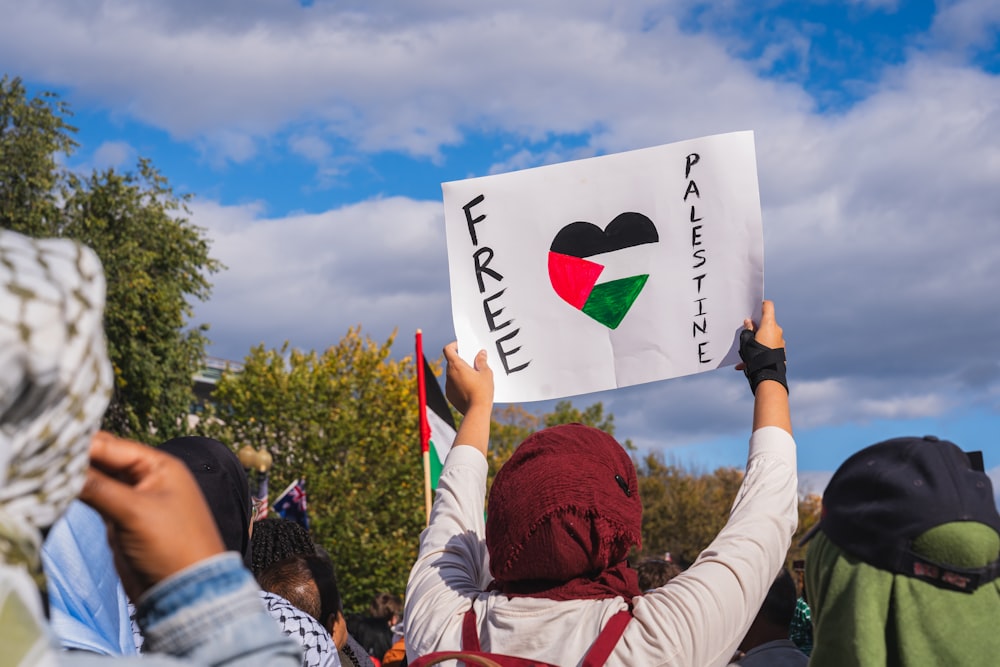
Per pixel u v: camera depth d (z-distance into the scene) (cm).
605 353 271
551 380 270
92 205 2441
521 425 4119
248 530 258
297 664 108
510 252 276
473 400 258
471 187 278
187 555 102
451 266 276
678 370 267
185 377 2494
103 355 93
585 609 184
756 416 221
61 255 90
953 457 172
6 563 83
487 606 194
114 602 181
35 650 80
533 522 188
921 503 167
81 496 99
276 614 242
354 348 2922
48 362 84
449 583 207
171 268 2497
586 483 191
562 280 273
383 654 716
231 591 103
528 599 189
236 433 2828
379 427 2823
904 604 167
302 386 2784
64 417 88
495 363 272
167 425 2466
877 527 171
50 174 2406
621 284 272
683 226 271
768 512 194
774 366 231
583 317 272
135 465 105
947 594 166
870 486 174
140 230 2459
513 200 276
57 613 167
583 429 205
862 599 169
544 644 182
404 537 2758
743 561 184
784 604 356
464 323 274
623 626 178
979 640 164
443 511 228
